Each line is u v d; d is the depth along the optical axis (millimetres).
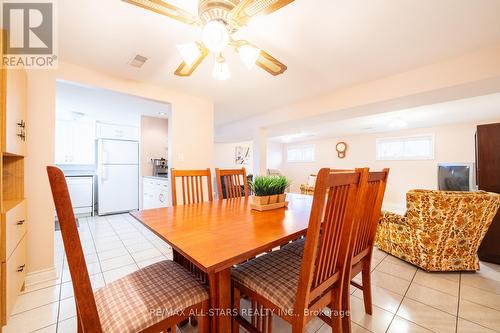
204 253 816
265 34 1716
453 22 1576
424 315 1531
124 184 4766
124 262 2344
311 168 8023
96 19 1533
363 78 2562
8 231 1406
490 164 2533
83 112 4074
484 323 1453
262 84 2764
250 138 6352
